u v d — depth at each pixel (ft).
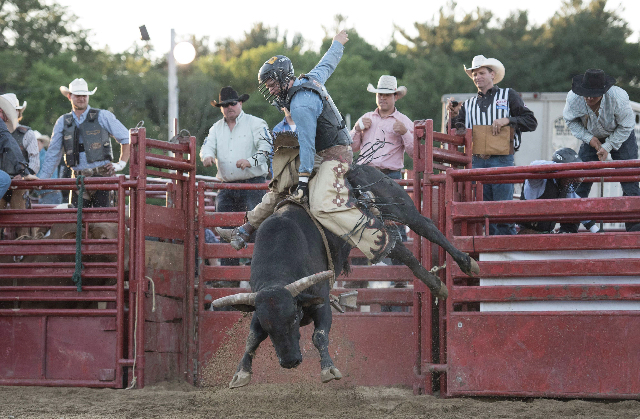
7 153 35.63
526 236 30.09
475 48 232.53
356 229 27.20
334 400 30.58
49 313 34.22
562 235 29.73
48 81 194.70
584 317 29.17
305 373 34.68
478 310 32.17
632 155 38.75
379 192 28.91
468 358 30.17
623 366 28.73
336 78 219.61
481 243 30.53
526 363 29.63
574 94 38.24
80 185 34.37
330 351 34.55
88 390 33.19
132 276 33.65
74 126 42.14
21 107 46.83
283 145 28.07
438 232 29.60
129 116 210.38
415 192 32.73
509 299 30.09
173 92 82.23
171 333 35.27
